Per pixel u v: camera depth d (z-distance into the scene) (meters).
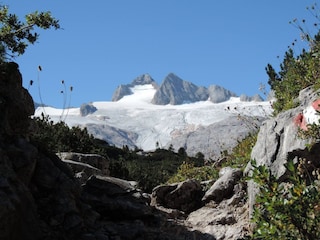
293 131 8.48
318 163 7.94
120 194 9.48
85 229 7.68
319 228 4.82
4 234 6.05
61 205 7.61
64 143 15.23
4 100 7.73
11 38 9.36
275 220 4.96
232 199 10.06
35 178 7.76
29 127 8.55
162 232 8.66
